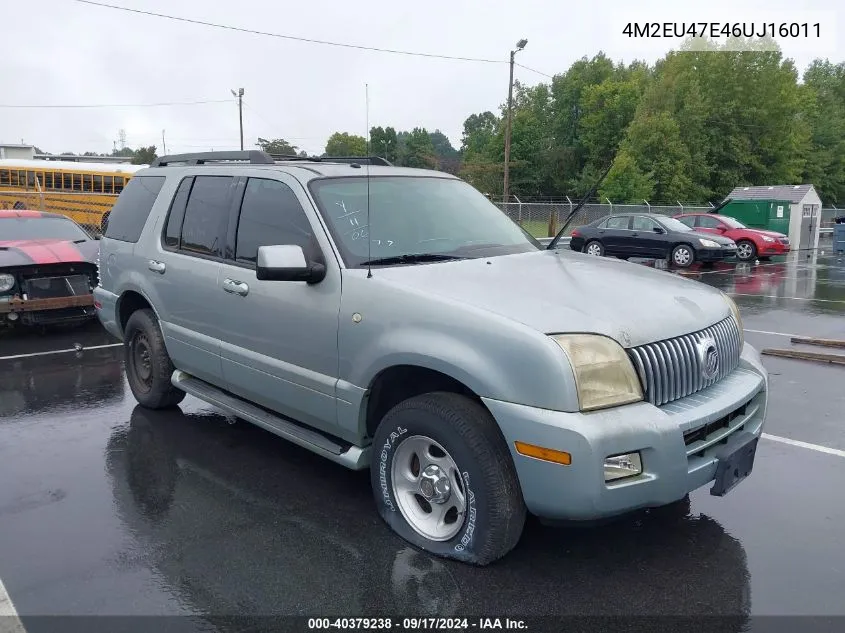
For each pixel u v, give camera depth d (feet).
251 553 11.64
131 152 253.44
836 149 205.26
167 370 18.33
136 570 11.14
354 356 12.08
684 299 12.12
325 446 13.14
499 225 15.46
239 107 149.59
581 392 9.71
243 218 14.93
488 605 10.19
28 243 29.96
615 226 68.44
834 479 14.75
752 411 12.23
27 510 13.26
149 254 17.60
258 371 14.29
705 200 163.32
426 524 11.70
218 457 15.96
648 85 181.57
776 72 167.12
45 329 30.99
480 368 10.30
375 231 13.34
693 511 13.20
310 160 17.08
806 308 39.65
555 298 11.09
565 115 224.94
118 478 14.78
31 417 18.88
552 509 9.95
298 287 13.12
